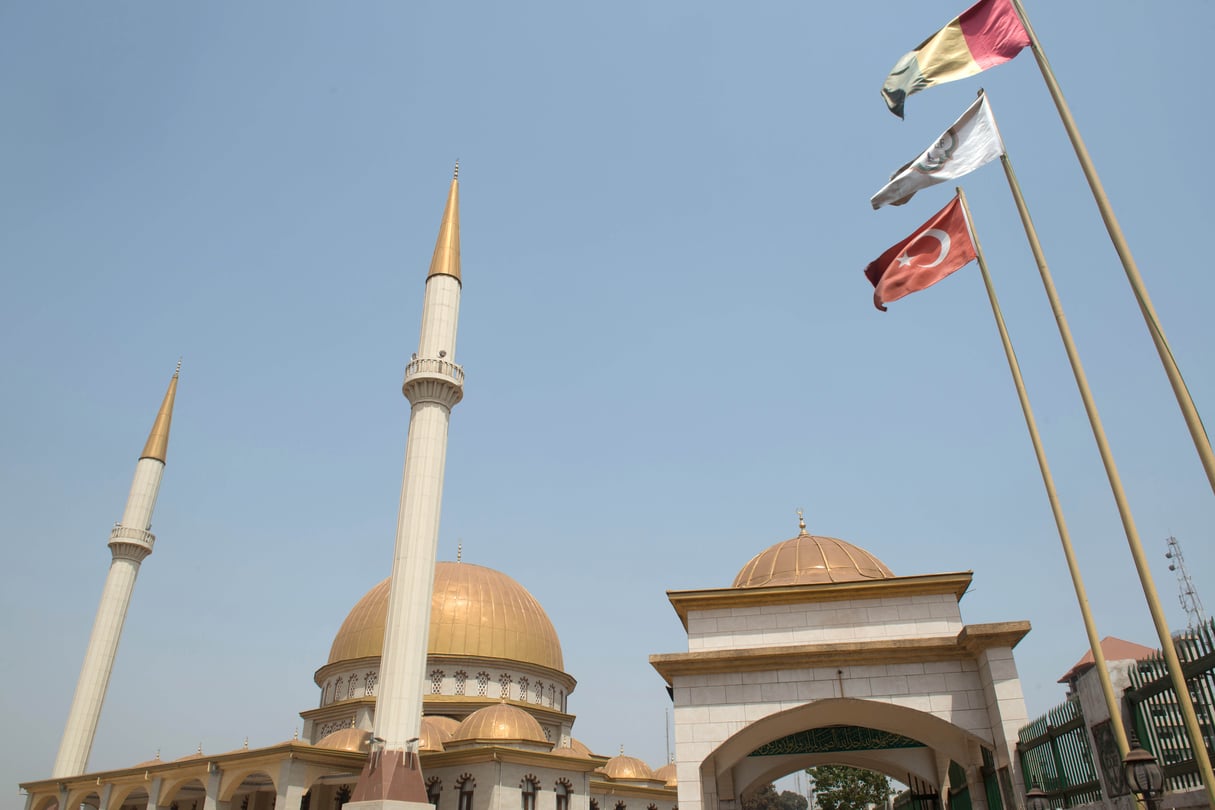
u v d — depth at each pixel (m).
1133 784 11.84
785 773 36.72
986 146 17.28
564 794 49.94
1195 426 11.67
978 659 25.45
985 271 18.56
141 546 63.22
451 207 53.00
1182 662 12.91
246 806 54.91
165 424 68.69
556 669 64.00
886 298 19.70
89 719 57.50
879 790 71.44
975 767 27.78
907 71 17.52
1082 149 13.96
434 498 44.22
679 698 26.89
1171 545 55.59
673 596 30.56
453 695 57.66
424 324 48.78
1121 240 13.05
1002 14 16.84
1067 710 18.38
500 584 65.81
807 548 34.25
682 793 25.56
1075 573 15.41
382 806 36.38
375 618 60.12
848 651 26.14
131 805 62.38
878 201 18.23
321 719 57.62
